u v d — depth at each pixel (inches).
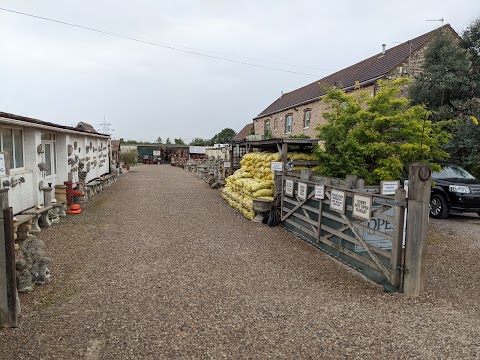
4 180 296.5
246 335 135.0
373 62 754.8
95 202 488.7
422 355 122.6
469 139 453.4
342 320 148.3
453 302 171.0
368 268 206.4
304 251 259.0
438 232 320.5
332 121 322.0
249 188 381.1
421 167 172.1
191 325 142.5
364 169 294.7
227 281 194.1
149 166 1555.1
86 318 148.2
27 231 274.7
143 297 170.2
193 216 391.2
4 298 138.9
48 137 434.3
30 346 126.5
